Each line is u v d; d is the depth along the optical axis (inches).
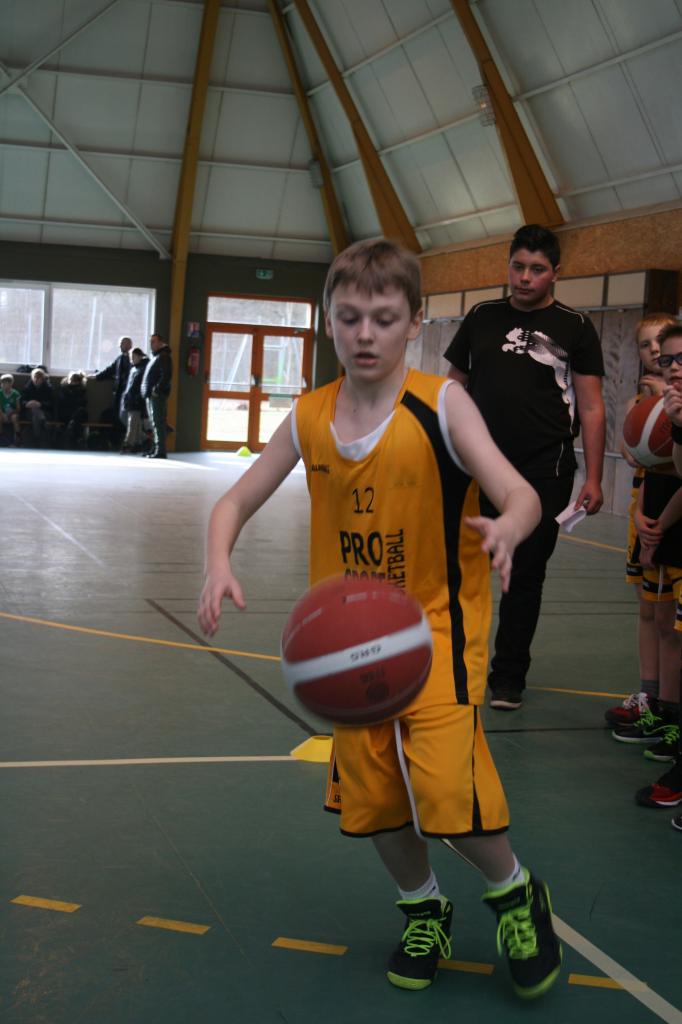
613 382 509.4
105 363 809.5
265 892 103.8
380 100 660.1
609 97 492.4
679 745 133.0
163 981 86.6
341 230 792.3
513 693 172.9
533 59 523.2
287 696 175.8
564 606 267.7
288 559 321.7
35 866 107.0
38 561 295.9
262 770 139.3
